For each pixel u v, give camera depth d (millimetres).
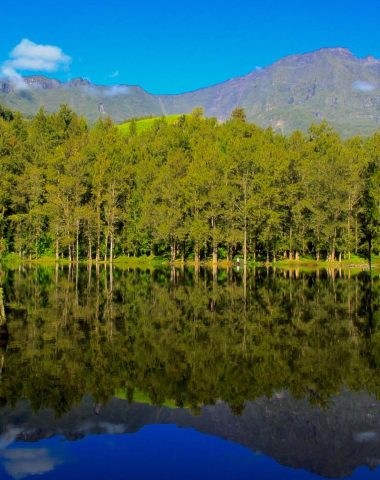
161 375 21531
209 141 136375
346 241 97625
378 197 92875
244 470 13398
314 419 16906
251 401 18578
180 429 16062
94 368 22391
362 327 32094
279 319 34844
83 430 15891
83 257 114312
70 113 186250
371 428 16172
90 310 38281
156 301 43438
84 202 112750
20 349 25578
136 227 108688
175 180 105688
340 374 21859
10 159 117312
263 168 100875
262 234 98000
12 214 110875
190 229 99250
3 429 15898
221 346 26688
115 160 119125
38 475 13016
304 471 13430
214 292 50219
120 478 12883
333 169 101000
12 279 64312
